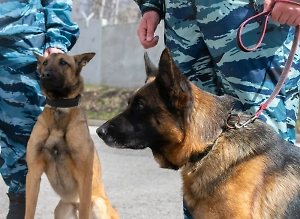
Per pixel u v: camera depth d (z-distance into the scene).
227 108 3.42
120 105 17.89
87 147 4.73
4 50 4.77
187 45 4.00
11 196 4.93
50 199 6.38
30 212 4.69
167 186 7.18
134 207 6.06
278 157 3.27
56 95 4.73
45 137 4.70
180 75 3.23
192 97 3.28
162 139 3.36
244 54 3.71
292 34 3.80
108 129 3.39
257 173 3.15
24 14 4.83
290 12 3.46
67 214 5.02
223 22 3.71
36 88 4.89
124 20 25.58
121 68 20.44
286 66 3.59
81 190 4.72
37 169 4.74
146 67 3.70
